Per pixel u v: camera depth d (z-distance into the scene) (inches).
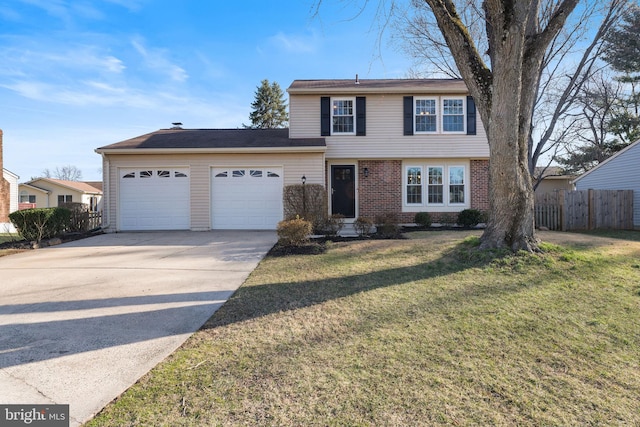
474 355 111.3
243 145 467.5
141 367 105.3
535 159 746.8
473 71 240.4
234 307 160.7
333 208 531.8
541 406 84.9
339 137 521.7
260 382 96.7
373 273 218.1
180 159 466.0
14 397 89.7
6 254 306.8
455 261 236.1
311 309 156.1
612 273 198.7
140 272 232.1
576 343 119.0
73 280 211.5
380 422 79.4
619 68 764.6
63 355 113.0
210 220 467.2
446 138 520.1
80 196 1245.7
